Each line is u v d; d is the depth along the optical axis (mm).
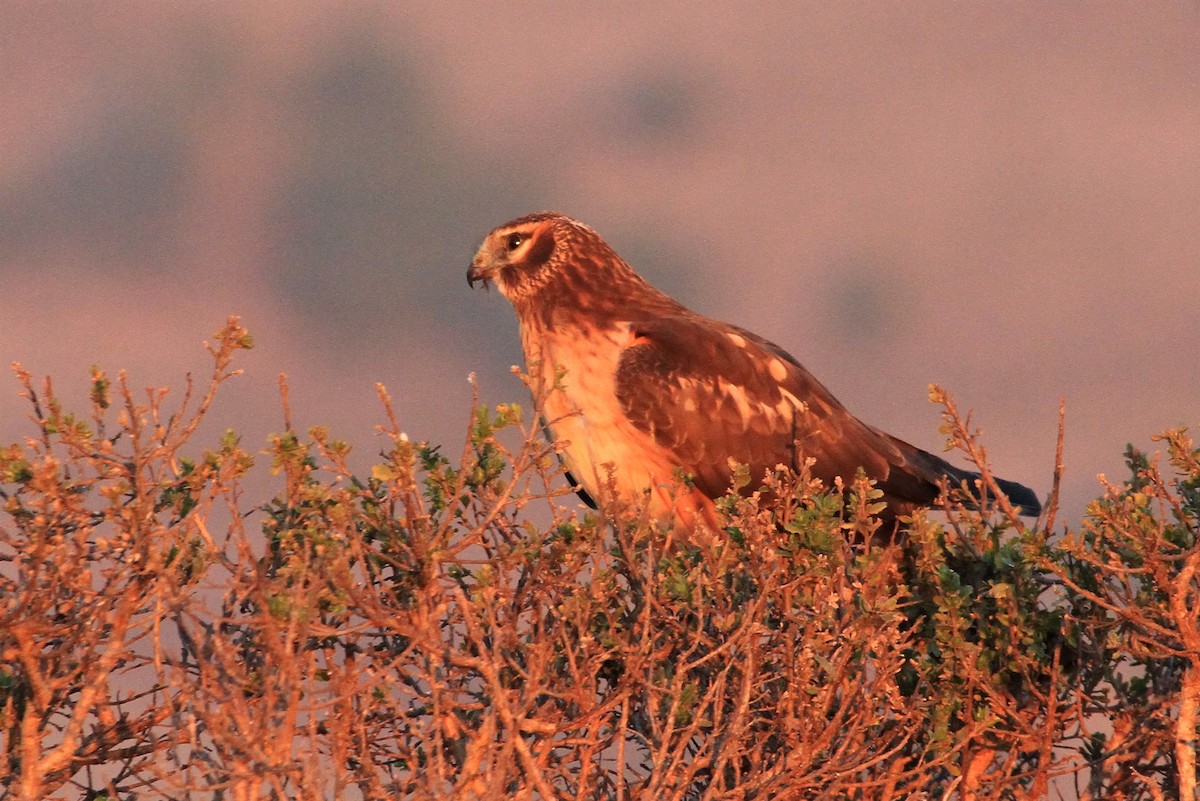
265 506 11547
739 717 10289
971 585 12703
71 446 10789
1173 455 11945
